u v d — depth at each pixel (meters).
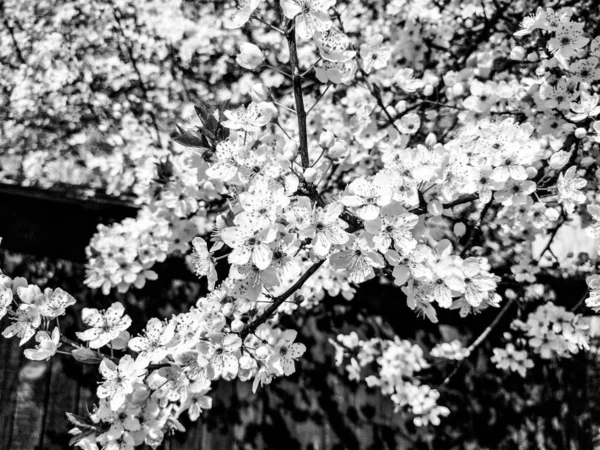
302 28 1.02
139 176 1.77
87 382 1.81
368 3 2.04
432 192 1.12
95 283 1.72
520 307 1.87
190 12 2.12
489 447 1.97
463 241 1.94
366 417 1.94
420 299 1.08
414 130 1.61
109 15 2.10
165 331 1.06
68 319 1.82
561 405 2.03
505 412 2.01
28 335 1.08
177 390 1.04
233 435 1.85
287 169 1.04
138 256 1.77
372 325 2.01
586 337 1.75
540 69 1.52
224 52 2.07
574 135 1.56
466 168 1.08
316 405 1.92
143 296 1.88
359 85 1.75
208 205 1.84
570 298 2.01
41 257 1.86
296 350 1.17
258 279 1.02
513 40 2.01
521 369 1.87
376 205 1.01
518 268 1.82
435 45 2.03
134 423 1.07
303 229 0.98
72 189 1.88
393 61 1.99
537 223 1.67
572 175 1.30
